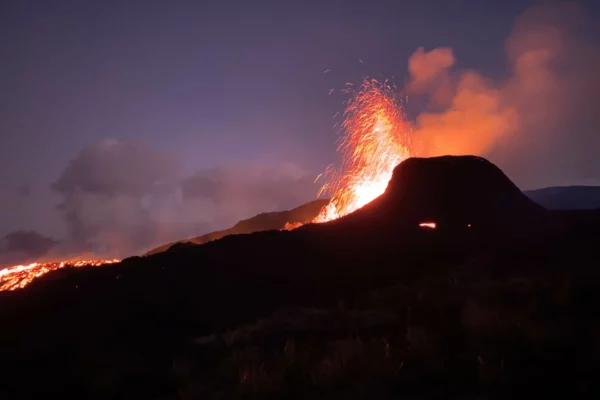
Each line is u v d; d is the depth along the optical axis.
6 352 10.62
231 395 7.40
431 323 8.86
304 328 9.93
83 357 10.08
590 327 7.80
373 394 6.89
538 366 6.99
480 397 6.49
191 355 9.71
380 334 8.88
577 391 6.37
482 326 8.08
